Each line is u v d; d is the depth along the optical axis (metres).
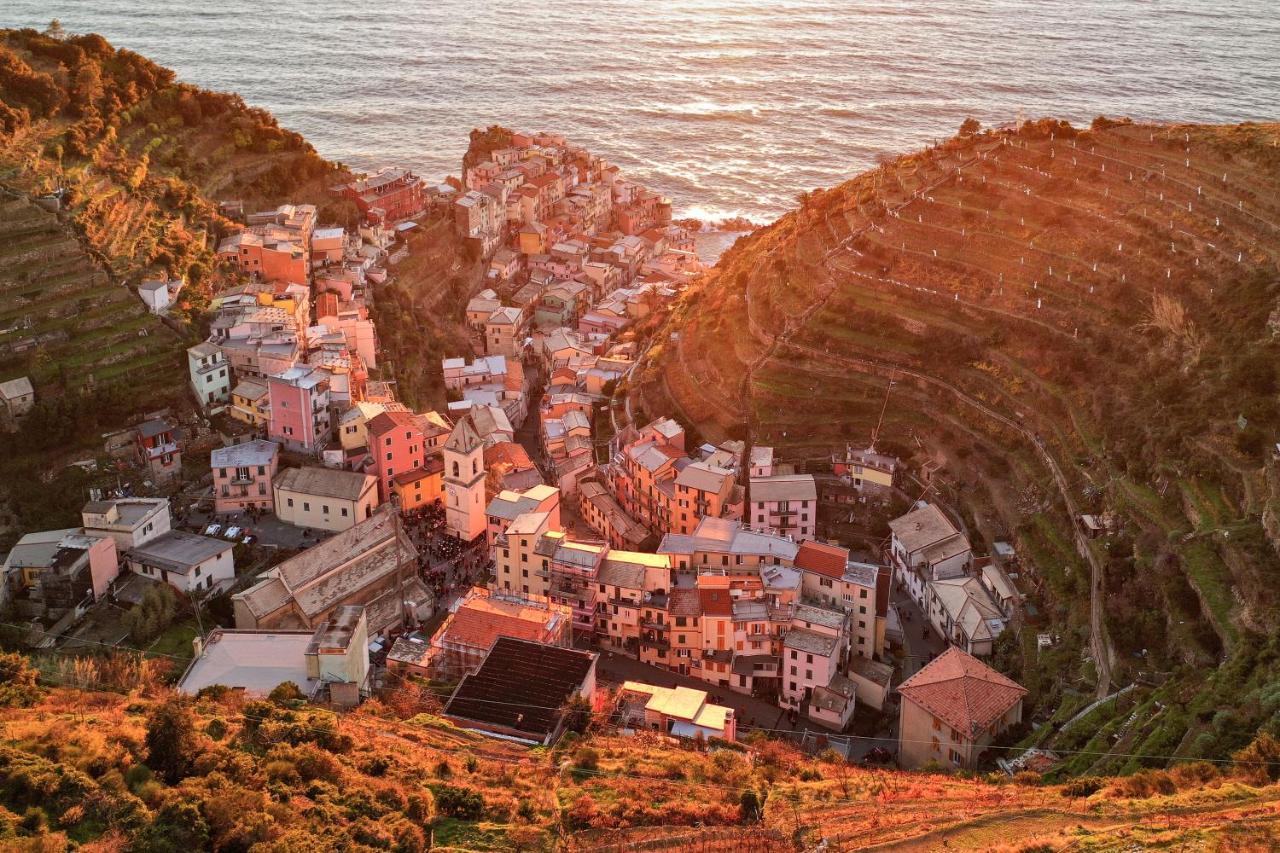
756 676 131.62
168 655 122.69
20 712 85.31
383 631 134.50
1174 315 155.38
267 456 152.12
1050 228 187.12
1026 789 91.44
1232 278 158.12
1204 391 142.62
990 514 151.88
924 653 137.75
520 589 142.00
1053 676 123.56
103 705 90.75
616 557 140.12
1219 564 121.06
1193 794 82.38
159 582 133.88
